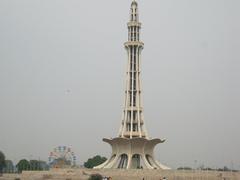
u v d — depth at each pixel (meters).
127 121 149.00
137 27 155.75
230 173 125.31
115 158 146.25
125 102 150.25
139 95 150.62
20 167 179.12
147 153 147.12
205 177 122.44
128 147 144.88
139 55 153.88
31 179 126.75
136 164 146.75
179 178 122.75
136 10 157.62
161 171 126.94
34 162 189.25
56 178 126.44
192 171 127.12
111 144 147.88
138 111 148.50
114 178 123.94
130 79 152.38
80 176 126.69
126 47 154.50
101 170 131.50
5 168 180.75
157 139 144.75
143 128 148.62
